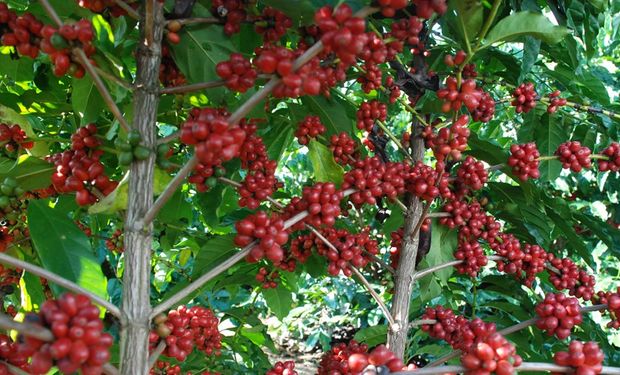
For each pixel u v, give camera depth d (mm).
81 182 622
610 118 1044
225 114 652
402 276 838
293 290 1121
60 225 611
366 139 975
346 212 886
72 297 466
